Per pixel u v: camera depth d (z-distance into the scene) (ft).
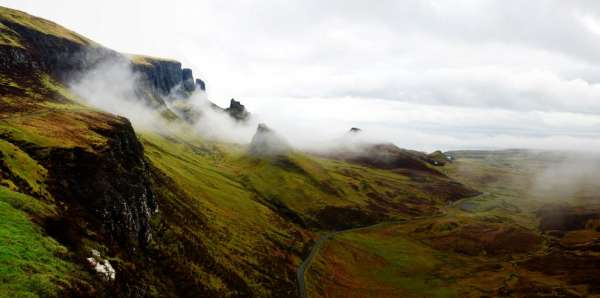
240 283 415.03
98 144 332.39
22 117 351.25
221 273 404.57
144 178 392.47
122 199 304.09
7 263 133.49
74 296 142.20
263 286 451.12
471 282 633.61
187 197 563.07
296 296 481.05
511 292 589.73
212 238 486.38
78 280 153.89
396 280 635.25
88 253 191.72
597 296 574.15
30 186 215.51
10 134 273.95
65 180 263.49
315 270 597.93
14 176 211.82
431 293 586.04
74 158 287.89
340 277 608.60
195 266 373.81
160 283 281.95
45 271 142.41
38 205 194.49
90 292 153.99
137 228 316.81
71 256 170.60
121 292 189.57
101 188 285.64
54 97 547.49
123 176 331.36
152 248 332.39
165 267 322.75
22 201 185.26
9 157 225.56
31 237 159.02
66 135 321.52
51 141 292.40
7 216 164.25
